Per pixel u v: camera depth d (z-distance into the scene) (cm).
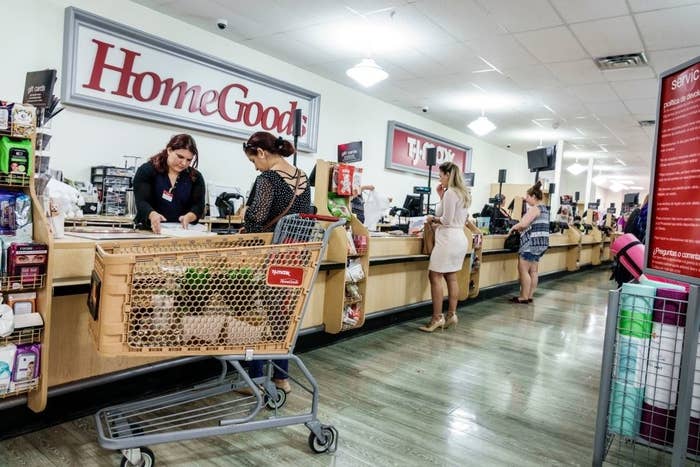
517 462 220
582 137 1118
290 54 653
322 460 210
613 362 197
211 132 598
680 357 182
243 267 193
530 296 635
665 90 188
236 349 195
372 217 455
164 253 176
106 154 506
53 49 455
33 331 193
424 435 241
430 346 399
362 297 392
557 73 659
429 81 734
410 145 956
